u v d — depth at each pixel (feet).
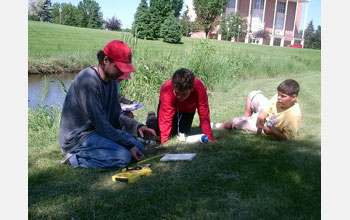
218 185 6.63
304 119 7.77
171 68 18.83
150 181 7.03
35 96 20.90
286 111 8.32
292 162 6.77
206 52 20.48
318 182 5.72
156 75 18.01
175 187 6.63
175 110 10.28
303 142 7.32
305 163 6.45
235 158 7.84
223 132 10.59
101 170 8.02
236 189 6.38
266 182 6.43
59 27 56.54
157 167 7.87
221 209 5.78
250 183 6.48
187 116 10.77
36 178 7.50
